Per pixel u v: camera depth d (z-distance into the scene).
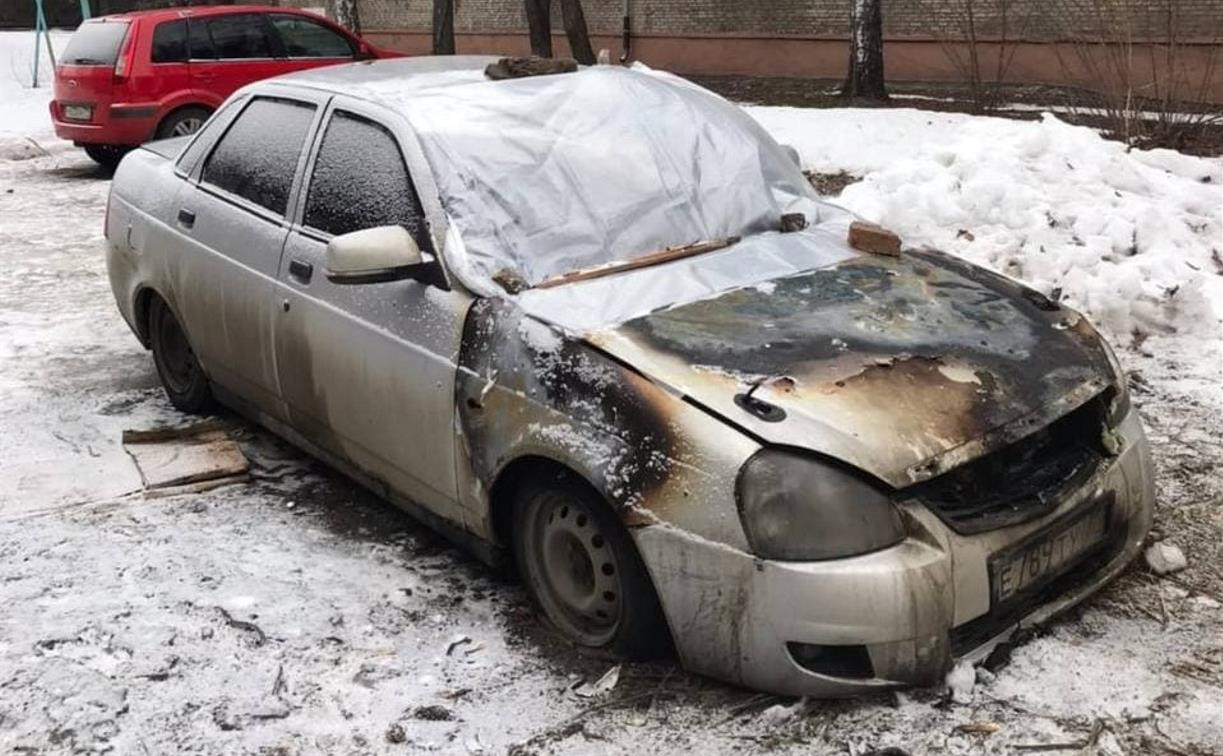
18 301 7.66
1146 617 3.50
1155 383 5.52
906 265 3.99
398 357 3.81
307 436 4.52
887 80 17.97
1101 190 7.17
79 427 5.38
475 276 3.68
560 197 3.99
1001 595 3.05
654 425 3.08
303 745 3.05
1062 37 14.70
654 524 3.04
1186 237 6.88
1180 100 10.57
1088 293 6.19
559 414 3.27
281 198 4.53
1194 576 3.76
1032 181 7.21
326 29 13.58
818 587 2.87
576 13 16.69
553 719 3.12
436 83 4.42
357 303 3.99
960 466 3.04
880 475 2.91
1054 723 2.98
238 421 5.46
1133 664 3.24
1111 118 10.30
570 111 4.29
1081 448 3.43
